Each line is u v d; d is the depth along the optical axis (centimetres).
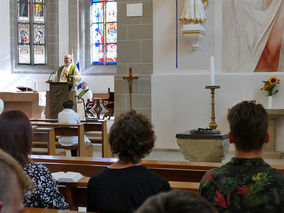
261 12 796
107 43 1783
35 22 1772
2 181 81
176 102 843
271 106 772
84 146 647
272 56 794
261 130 179
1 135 219
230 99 812
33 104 1137
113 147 211
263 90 795
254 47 802
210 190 180
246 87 803
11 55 1700
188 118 838
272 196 168
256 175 174
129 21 871
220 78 816
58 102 943
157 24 855
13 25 1705
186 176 324
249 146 181
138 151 209
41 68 1775
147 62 863
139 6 862
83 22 1795
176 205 73
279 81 786
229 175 178
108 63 1784
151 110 859
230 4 811
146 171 208
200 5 806
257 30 799
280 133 785
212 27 822
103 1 1786
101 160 344
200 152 558
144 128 210
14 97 1127
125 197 201
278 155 771
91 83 1772
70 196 282
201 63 832
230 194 174
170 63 851
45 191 231
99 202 204
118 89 879
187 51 838
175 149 845
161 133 854
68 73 1109
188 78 834
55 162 350
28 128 225
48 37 1789
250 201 170
